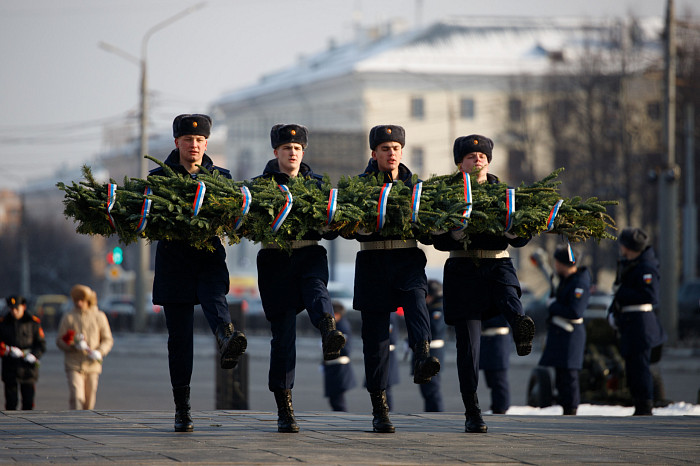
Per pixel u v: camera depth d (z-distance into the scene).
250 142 138.12
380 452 10.80
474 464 10.12
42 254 138.12
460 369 12.77
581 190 86.31
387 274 12.46
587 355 21.27
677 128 71.88
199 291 12.20
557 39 120.38
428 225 12.22
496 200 12.40
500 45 120.06
